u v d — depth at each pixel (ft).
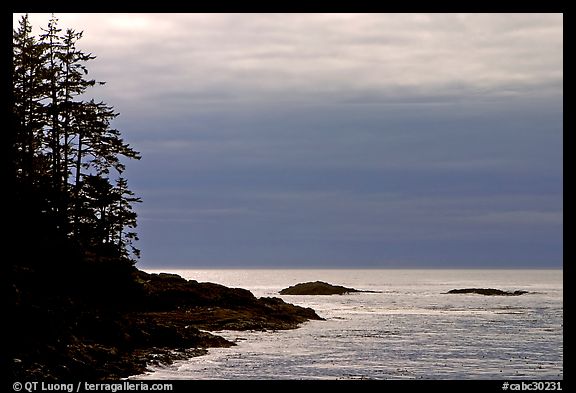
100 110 380.99
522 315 609.83
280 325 455.63
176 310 442.91
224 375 256.52
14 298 236.43
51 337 233.35
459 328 480.64
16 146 323.37
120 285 361.30
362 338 406.00
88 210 379.55
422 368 292.81
